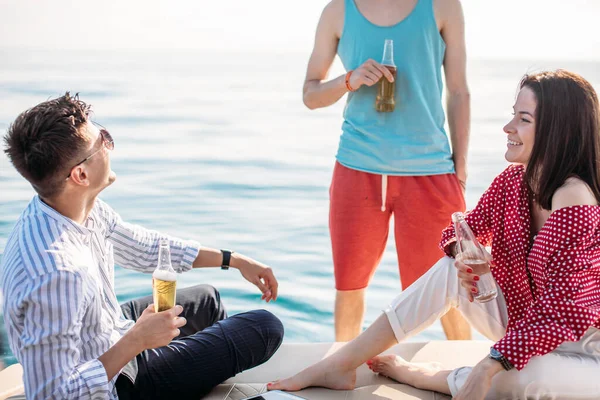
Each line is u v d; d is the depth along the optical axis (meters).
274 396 2.46
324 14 3.33
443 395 2.52
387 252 5.68
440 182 3.19
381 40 3.16
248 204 6.99
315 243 5.84
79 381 2.03
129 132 11.07
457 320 3.29
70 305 2.04
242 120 12.40
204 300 2.80
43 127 2.08
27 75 18.59
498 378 2.25
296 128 11.68
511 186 2.48
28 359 2.01
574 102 2.22
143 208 6.73
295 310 4.56
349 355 2.54
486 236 2.65
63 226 2.15
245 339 2.54
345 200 3.25
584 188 2.22
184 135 10.91
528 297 2.46
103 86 16.56
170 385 2.41
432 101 3.18
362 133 3.22
